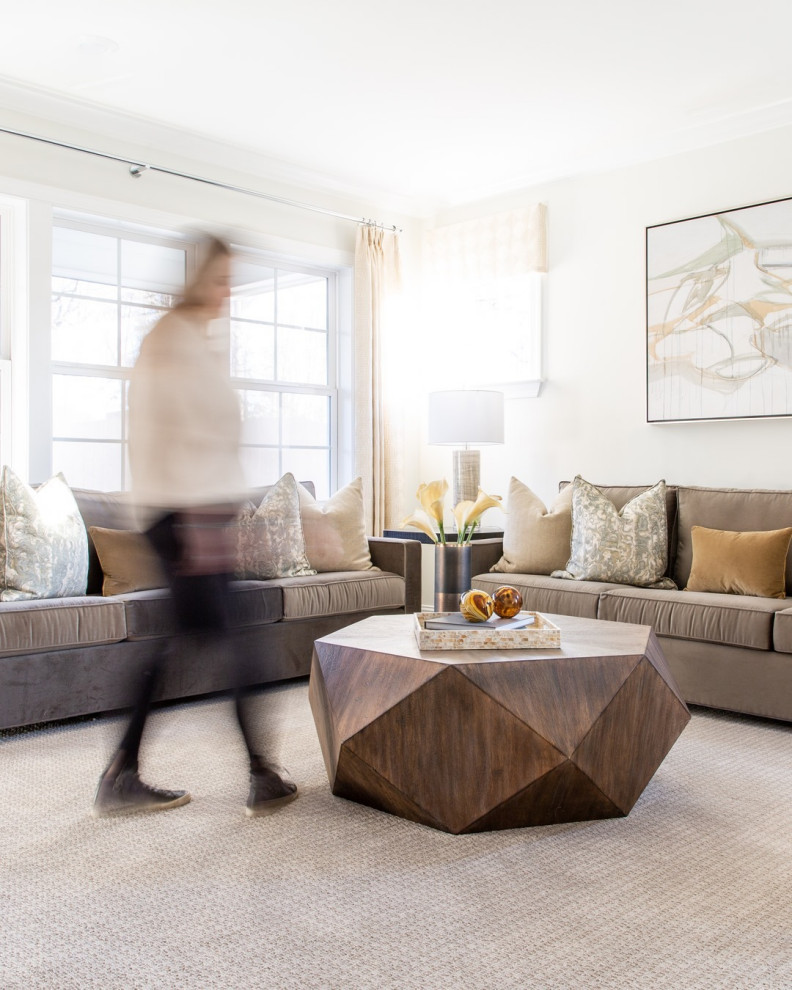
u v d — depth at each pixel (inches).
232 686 93.9
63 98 156.2
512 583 158.6
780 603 130.2
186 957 64.9
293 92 156.7
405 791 88.8
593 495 160.2
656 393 177.9
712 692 131.6
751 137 165.5
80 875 78.6
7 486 126.0
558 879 78.3
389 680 91.2
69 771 106.3
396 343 213.2
